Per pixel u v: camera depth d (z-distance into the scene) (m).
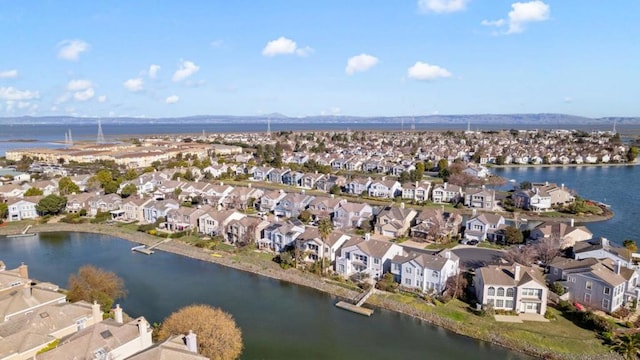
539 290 53.12
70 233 94.25
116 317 42.88
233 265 73.38
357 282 64.62
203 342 42.28
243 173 166.25
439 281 59.19
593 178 162.62
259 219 86.06
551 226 80.31
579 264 59.22
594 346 46.25
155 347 35.66
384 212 90.62
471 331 50.59
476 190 116.00
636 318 51.69
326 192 133.25
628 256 64.12
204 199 113.19
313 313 56.41
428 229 83.06
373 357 46.38
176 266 73.75
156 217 99.44
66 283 65.62
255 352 47.09
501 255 72.69
